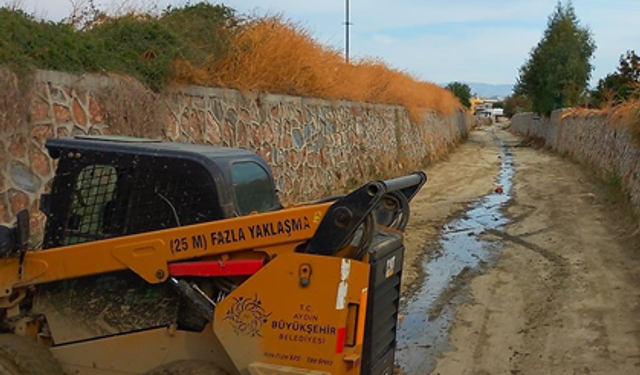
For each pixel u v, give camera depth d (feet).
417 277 34.78
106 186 16.29
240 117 42.88
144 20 40.34
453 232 47.06
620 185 58.44
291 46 53.42
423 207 58.23
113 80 31.91
